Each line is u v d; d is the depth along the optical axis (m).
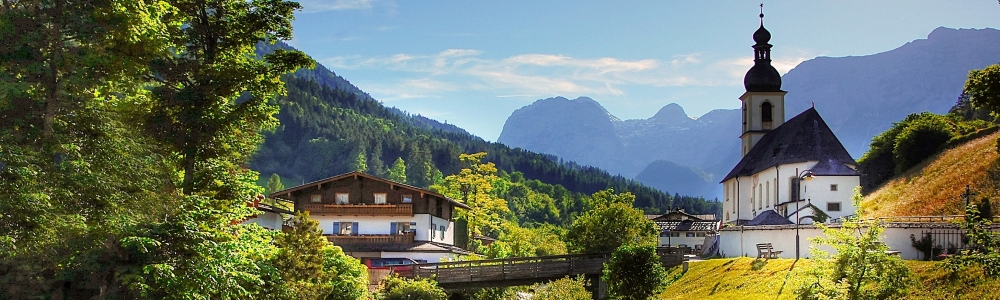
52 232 23.81
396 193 72.50
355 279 38.88
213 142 32.38
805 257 53.38
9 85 24.00
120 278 24.34
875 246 28.44
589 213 73.75
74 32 25.89
